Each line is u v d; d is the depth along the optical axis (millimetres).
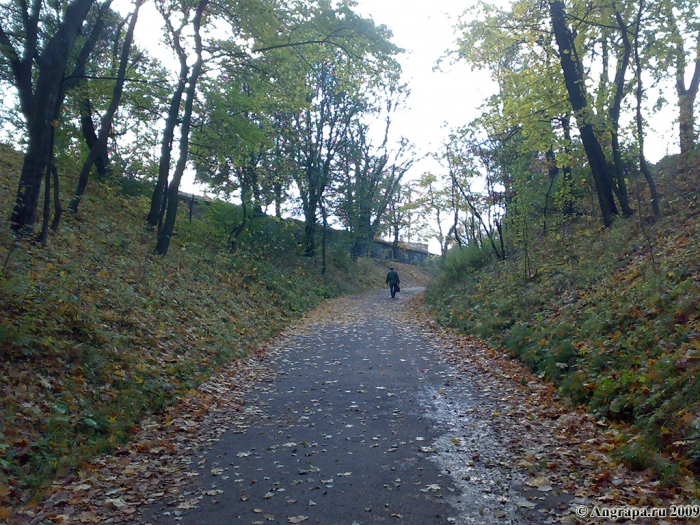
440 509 4582
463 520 4363
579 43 15344
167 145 17375
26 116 11500
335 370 10656
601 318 8953
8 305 7656
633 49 14188
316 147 30609
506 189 19094
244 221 23422
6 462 5066
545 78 15953
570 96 15109
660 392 5961
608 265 11844
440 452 5980
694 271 8648
